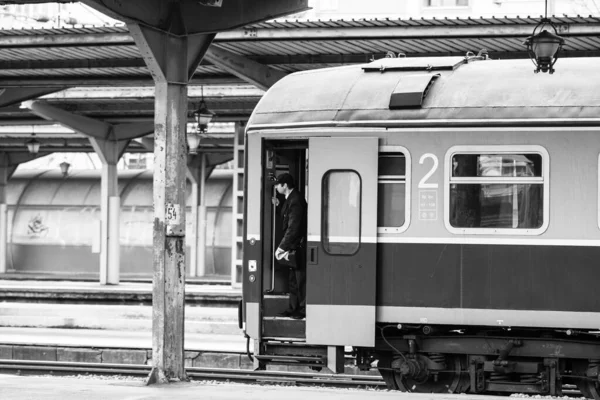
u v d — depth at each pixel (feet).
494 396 50.08
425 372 54.08
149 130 135.74
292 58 88.58
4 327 98.22
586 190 50.75
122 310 103.04
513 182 51.70
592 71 53.16
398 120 53.21
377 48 82.89
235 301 112.68
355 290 53.36
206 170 170.19
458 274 52.21
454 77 54.80
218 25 57.82
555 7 99.35
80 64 92.43
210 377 66.44
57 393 50.11
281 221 57.72
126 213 174.60
